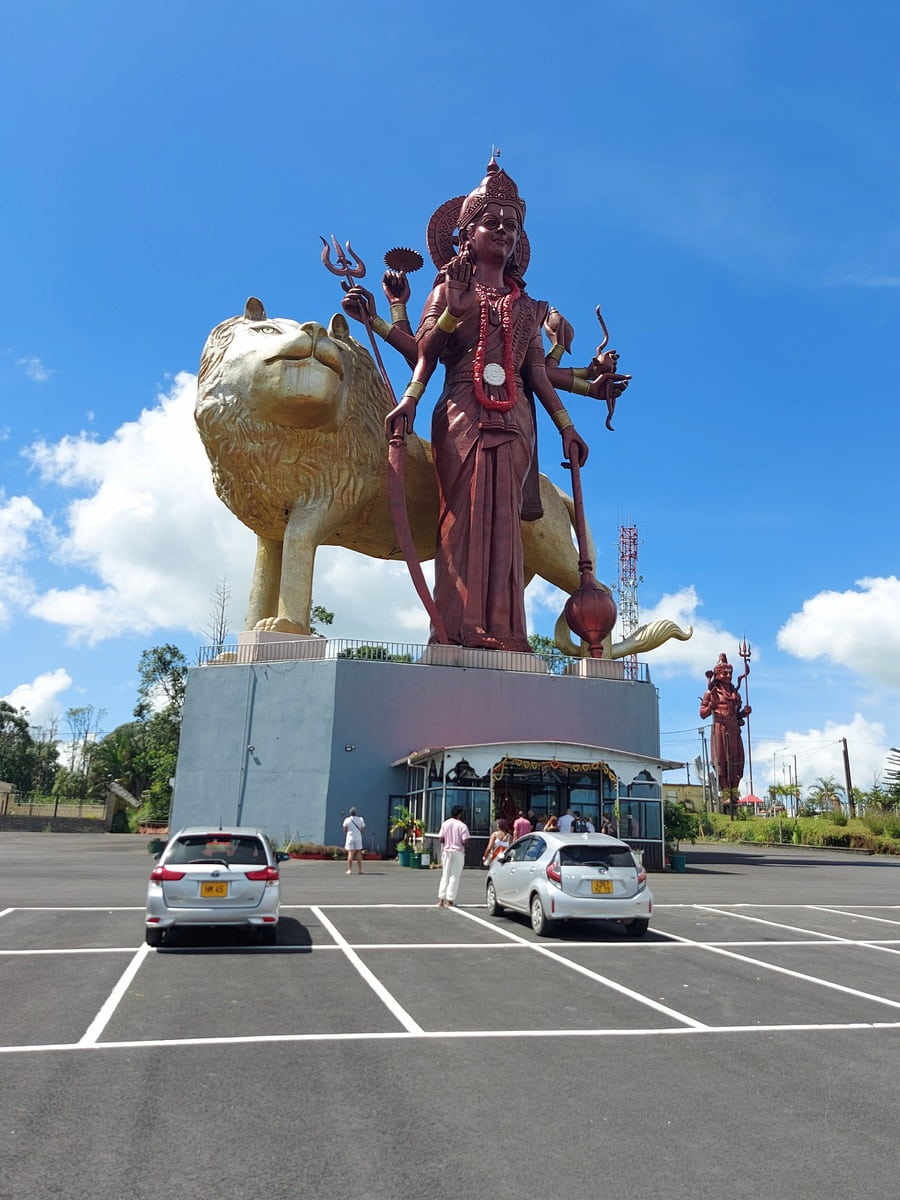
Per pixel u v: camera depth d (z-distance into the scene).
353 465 32.94
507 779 26.61
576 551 39.97
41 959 10.02
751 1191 4.51
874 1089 6.20
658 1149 5.04
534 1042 7.18
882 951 12.13
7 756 87.12
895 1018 8.33
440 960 10.48
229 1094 5.80
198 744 30.48
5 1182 4.46
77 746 91.62
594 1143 5.10
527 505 36.84
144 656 58.59
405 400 33.00
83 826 59.16
